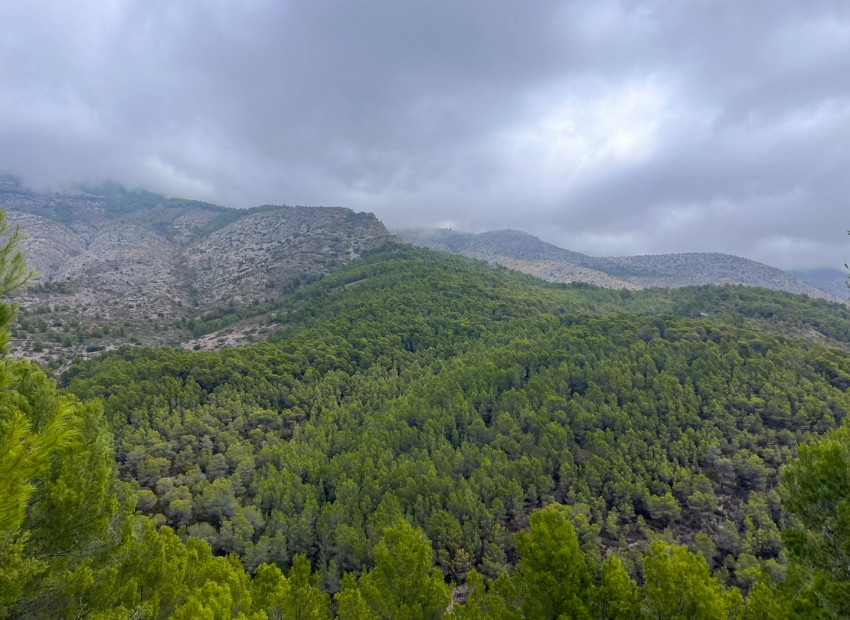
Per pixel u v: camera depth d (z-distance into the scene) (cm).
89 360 13112
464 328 13975
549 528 2106
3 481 745
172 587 2058
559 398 9050
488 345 12700
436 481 7206
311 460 7988
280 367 11094
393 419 9044
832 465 1553
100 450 1827
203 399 9744
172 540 2655
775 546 6256
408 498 7075
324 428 9188
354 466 7788
